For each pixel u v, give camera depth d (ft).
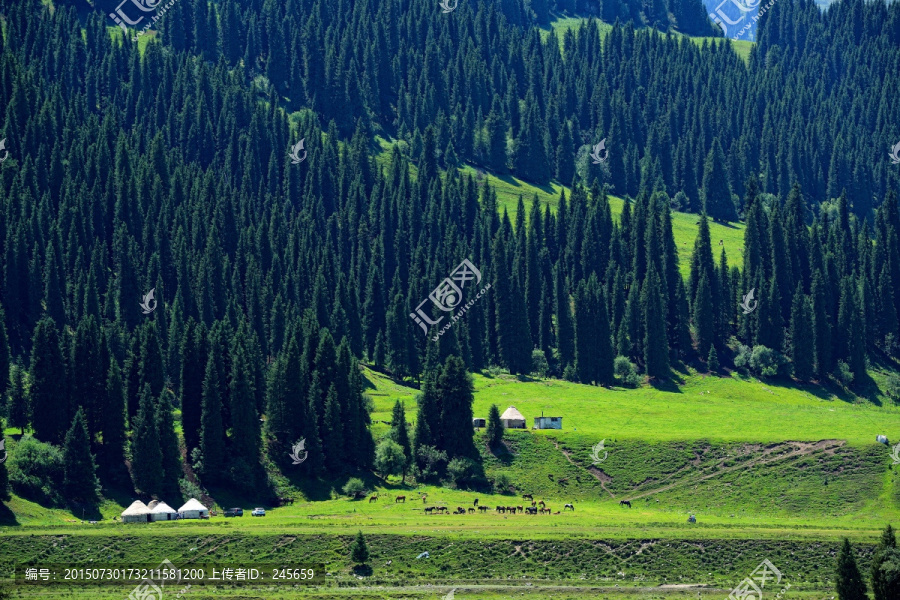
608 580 438.81
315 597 408.26
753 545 461.78
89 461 542.98
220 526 490.90
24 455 529.45
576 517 520.83
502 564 452.76
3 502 506.07
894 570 362.12
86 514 525.34
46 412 569.23
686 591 420.77
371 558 457.27
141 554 458.91
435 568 449.89
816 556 453.58
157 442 555.69
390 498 572.51
